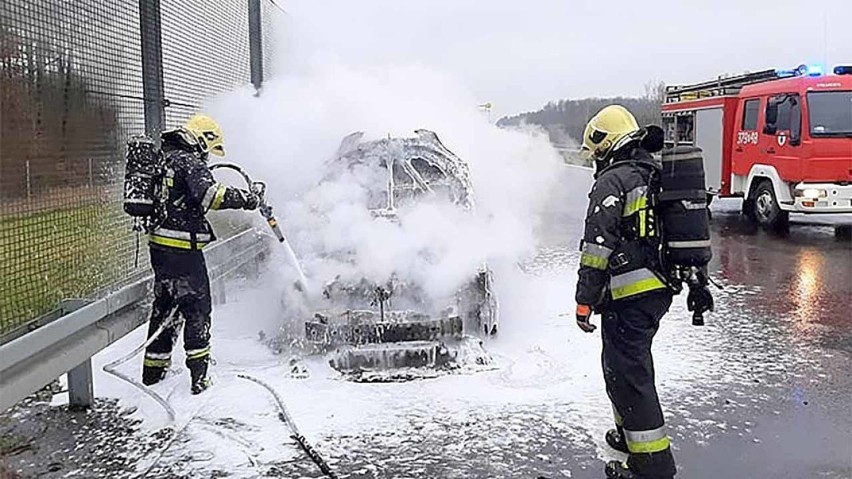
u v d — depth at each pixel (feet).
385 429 14.74
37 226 14.11
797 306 25.07
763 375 17.85
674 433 14.57
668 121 62.80
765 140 45.70
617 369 12.23
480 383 17.15
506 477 12.78
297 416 15.35
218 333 21.65
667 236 12.09
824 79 41.96
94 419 15.37
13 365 11.73
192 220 16.46
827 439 14.23
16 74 13.37
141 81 18.72
